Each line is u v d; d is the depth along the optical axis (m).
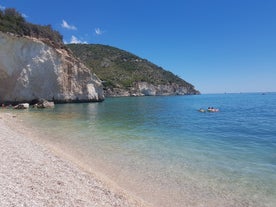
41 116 33.22
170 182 11.17
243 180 11.48
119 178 11.55
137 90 147.12
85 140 19.08
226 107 63.84
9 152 12.72
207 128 27.20
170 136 21.89
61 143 17.86
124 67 170.12
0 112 36.62
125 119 33.34
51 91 55.69
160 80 177.38
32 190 8.25
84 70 64.06
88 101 65.00
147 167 13.07
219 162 14.12
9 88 49.19
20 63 49.69
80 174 11.22
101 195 9.20
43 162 12.03
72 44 176.38
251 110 53.97
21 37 49.53
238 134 23.77
